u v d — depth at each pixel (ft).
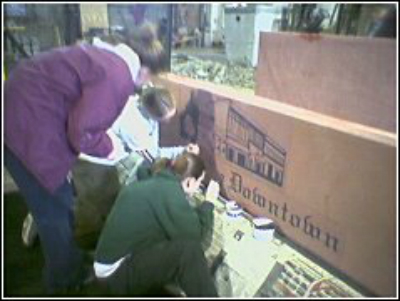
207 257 4.63
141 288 4.00
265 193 5.09
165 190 3.78
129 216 3.73
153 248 3.88
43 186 3.89
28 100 3.68
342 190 4.09
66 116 3.82
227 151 5.51
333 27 4.99
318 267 4.53
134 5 7.02
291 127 4.44
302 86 4.68
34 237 5.06
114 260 3.84
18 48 6.94
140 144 5.33
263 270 4.49
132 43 3.94
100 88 3.68
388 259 3.82
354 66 4.06
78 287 4.50
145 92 5.27
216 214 5.44
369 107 4.01
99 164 4.76
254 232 4.98
